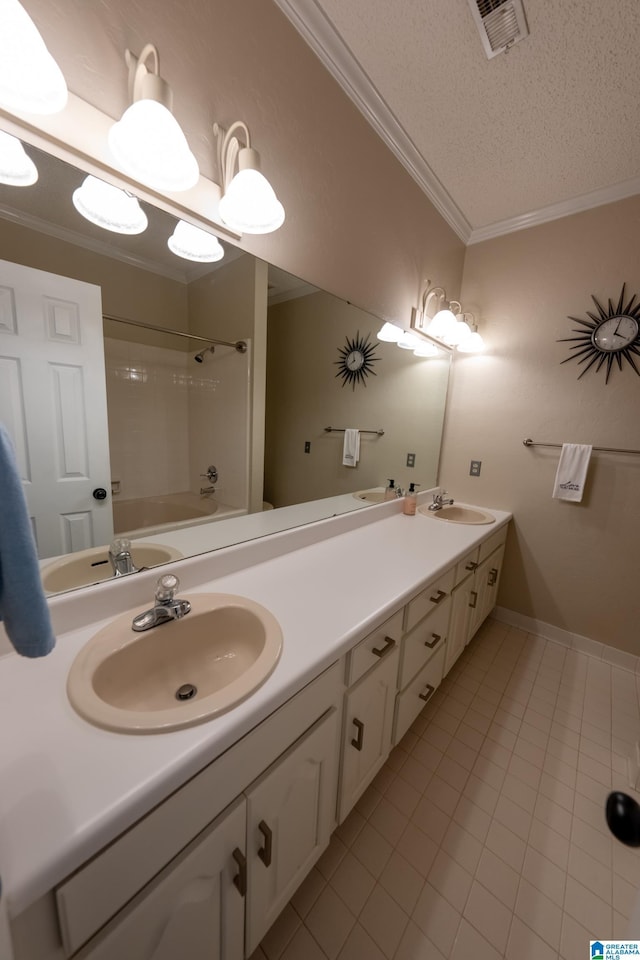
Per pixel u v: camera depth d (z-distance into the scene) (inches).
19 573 17.7
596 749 54.7
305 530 55.8
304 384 55.5
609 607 76.2
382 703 41.8
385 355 71.1
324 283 52.2
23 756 19.9
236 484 48.6
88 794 17.9
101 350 34.3
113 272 33.9
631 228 67.3
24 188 27.5
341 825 43.5
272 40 38.8
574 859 40.4
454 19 41.4
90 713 22.1
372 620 35.8
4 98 22.4
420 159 62.6
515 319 81.9
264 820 26.7
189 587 40.7
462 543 59.8
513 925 34.8
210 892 23.2
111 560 36.6
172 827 20.4
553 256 76.1
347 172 51.8
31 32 20.8
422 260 72.7
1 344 28.4
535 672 72.4
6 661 27.5
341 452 65.4
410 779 49.4
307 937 33.5
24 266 28.7
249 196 32.4
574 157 61.3
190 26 32.1
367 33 43.2
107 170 29.6
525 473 83.4
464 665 74.4
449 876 38.6
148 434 39.0
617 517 73.6
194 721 22.0
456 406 92.0
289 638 32.0
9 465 17.2
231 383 46.0
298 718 28.8
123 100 29.3
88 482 34.7
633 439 70.4
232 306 44.1
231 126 35.4
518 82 48.5
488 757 53.0
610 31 41.2
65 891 16.3
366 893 37.0
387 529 67.5
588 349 73.4
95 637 29.5
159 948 20.7
